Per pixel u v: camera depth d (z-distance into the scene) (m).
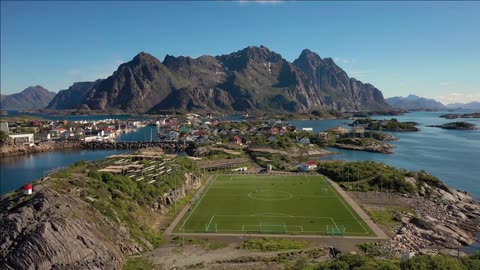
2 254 58.06
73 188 84.38
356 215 102.00
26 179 164.25
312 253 75.62
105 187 93.69
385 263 59.16
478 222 102.81
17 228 61.97
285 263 70.25
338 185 140.00
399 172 146.12
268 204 113.25
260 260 71.88
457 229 95.31
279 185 139.75
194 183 137.00
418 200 120.50
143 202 98.56
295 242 82.75
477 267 59.03
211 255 74.94
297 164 192.25
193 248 79.25
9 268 55.88
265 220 98.12
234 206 111.38
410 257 64.50
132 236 79.44
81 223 68.88
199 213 104.50
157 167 133.62
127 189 98.69
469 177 165.12
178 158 159.88
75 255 61.66
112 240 72.69
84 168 118.19
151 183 112.94
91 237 67.25
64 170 111.69
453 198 125.50
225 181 147.88
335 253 76.00
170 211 106.25
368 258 64.88
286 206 111.00
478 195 137.00
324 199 118.88
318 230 90.44
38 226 62.47
